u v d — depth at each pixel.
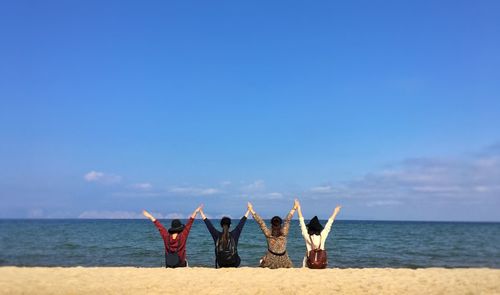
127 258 22.72
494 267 20.02
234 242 12.70
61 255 23.95
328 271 11.99
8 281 10.55
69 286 10.18
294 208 13.00
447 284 10.63
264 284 10.35
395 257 24.03
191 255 23.81
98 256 23.55
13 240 36.16
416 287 10.30
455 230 81.25
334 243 35.12
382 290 10.02
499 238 47.31
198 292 9.73
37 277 11.08
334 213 13.22
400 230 76.00
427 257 24.28
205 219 13.14
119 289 9.97
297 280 10.74
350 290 9.98
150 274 11.42
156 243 33.09
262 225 12.81
